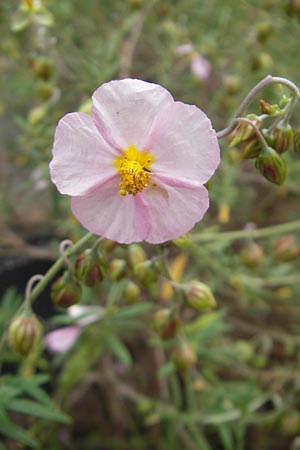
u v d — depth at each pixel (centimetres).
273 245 22
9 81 29
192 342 20
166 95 12
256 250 20
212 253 23
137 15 24
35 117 21
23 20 21
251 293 24
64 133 12
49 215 28
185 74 28
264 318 28
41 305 25
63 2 26
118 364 27
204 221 26
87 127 12
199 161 12
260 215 29
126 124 12
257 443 25
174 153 12
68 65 27
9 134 31
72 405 26
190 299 15
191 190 12
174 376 22
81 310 20
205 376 23
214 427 24
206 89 28
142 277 15
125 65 22
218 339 23
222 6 27
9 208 28
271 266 25
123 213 12
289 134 13
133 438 25
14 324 14
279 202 31
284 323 28
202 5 28
